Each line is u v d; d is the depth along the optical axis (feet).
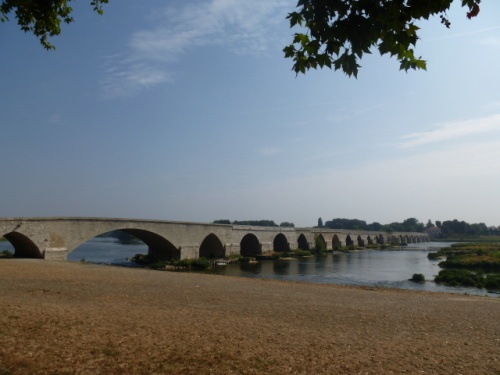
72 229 162.09
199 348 36.60
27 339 35.55
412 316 60.80
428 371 33.88
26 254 155.74
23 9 36.11
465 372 34.06
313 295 81.87
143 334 40.37
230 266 221.05
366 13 21.83
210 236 249.55
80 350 33.81
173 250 219.82
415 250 415.23
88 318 46.09
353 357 36.70
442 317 61.16
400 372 33.30
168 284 88.89
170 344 37.32
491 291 134.31
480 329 53.21
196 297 70.44
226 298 71.00
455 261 227.40
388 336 46.44
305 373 31.65
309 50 25.00
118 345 35.99
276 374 31.04
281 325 49.29
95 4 38.68
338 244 429.38
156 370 30.40
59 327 40.63
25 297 59.82
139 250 352.90
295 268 213.25
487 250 309.83
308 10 23.27
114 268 126.31
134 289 77.30
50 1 36.19
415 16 21.33
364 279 166.81
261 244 293.02
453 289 138.31
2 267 104.58
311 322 52.49
